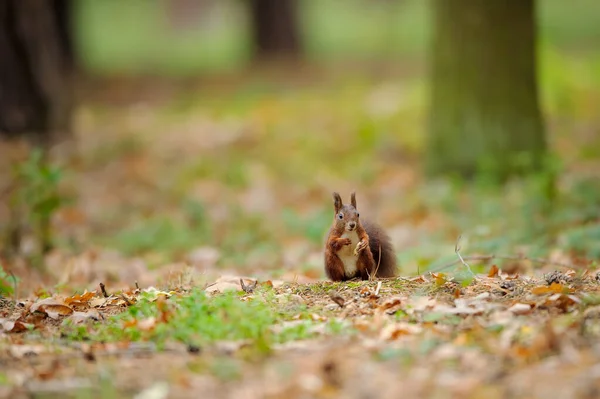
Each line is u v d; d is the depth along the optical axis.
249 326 6.87
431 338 6.64
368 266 8.56
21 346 7.06
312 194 17.75
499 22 16.91
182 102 29.45
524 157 16.12
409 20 54.19
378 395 5.68
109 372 6.37
